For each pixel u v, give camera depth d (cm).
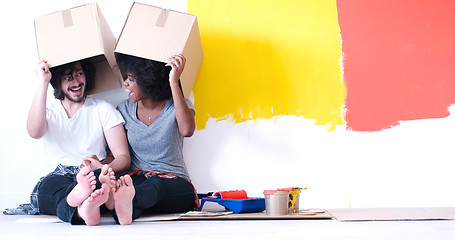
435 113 318
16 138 331
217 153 326
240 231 196
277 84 325
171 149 293
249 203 274
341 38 325
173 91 276
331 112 322
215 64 329
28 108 331
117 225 227
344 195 318
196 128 328
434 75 320
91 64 300
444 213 255
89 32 276
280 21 327
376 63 322
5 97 330
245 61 328
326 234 182
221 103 328
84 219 222
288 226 210
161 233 194
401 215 246
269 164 324
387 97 321
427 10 323
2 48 330
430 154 317
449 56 320
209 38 329
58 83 286
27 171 330
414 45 322
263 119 325
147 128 292
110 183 216
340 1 326
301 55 326
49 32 278
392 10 324
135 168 297
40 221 250
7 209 295
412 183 317
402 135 319
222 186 325
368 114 321
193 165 327
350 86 322
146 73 285
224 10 329
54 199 246
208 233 192
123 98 326
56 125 289
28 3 332
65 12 279
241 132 326
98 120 293
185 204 276
